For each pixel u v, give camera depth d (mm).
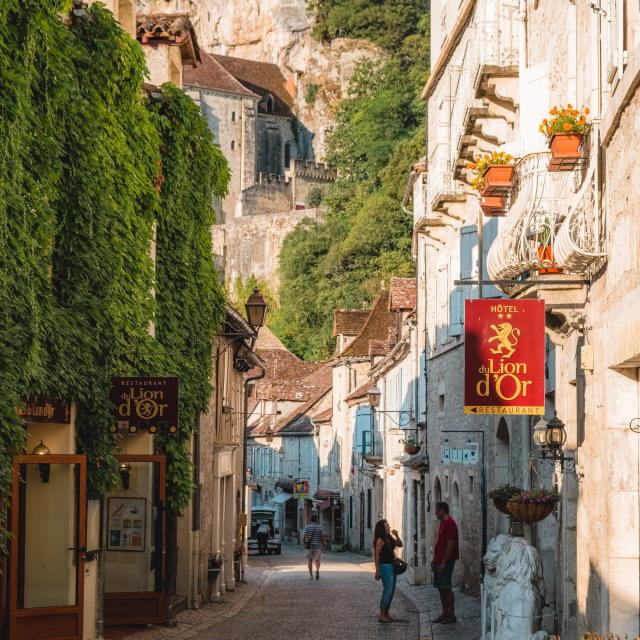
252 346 38312
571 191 16547
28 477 19438
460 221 31969
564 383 18094
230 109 191000
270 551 65375
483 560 17531
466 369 16766
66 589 19328
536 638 16281
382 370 51688
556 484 19172
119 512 23984
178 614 26328
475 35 23344
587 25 15867
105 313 19875
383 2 195500
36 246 16469
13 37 15727
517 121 23062
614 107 13586
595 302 15602
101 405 20359
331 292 120438
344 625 24766
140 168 22234
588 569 15875
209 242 28594
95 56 20188
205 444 30344
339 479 67688
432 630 23594
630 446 14273
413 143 113500
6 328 15617
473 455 26594
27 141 16391
